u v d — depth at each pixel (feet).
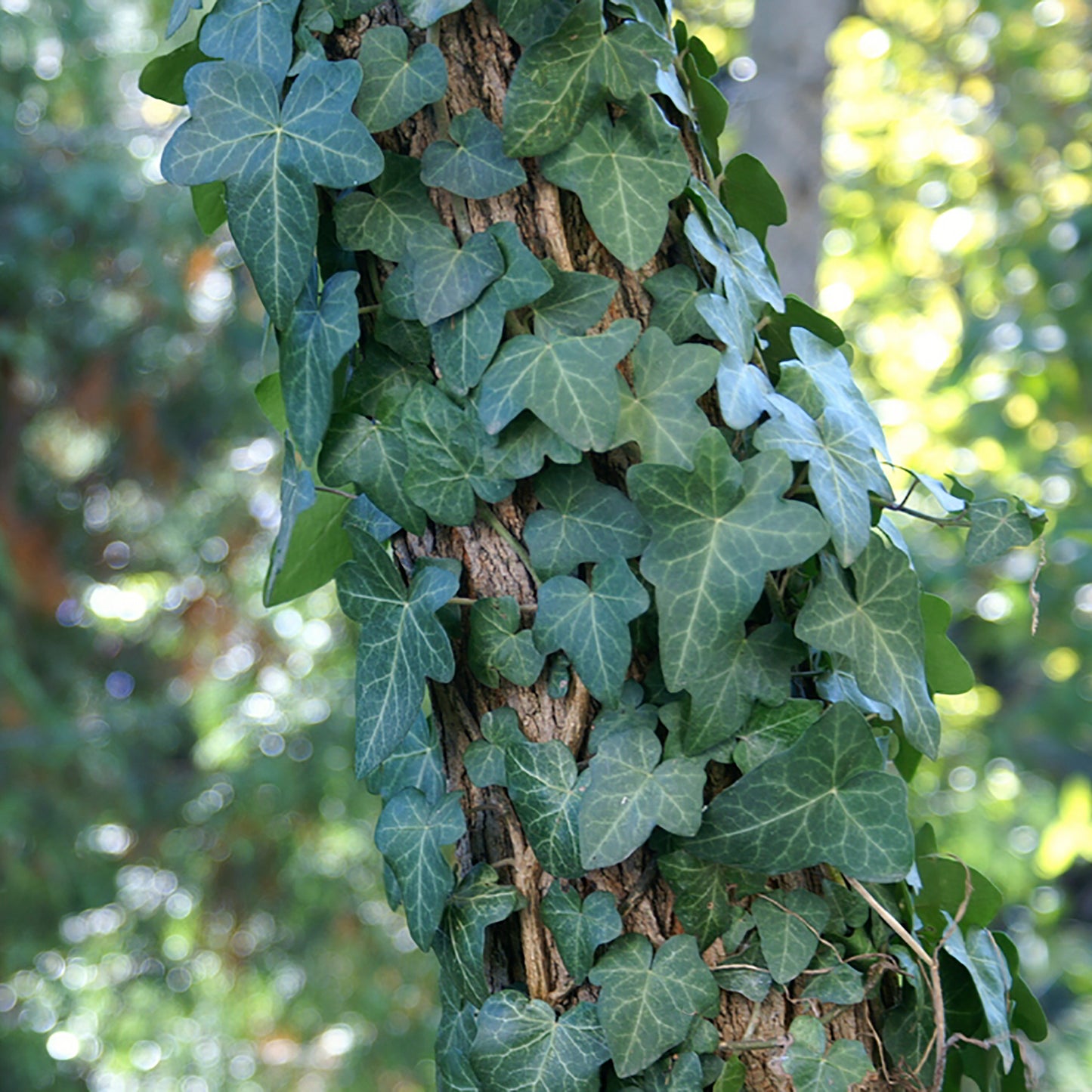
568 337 3.75
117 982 15.98
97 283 14.58
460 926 3.82
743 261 3.88
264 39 3.79
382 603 3.82
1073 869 22.40
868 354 17.56
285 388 3.79
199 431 15.74
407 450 3.82
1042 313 15.23
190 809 15.11
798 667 3.83
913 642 3.77
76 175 13.65
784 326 3.96
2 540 14.33
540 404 3.73
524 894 3.82
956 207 16.80
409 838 3.84
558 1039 3.77
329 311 3.76
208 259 14.24
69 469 18.16
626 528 3.77
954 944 3.97
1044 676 17.35
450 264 3.76
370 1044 14.98
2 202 14.10
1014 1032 4.14
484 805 3.84
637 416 3.74
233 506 16.55
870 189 16.71
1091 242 15.25
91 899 14.51
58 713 14.60
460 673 3.84
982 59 16.42
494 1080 3.77
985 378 15.61
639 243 3.76
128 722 15.06
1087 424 15.24
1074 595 14.88
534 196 3.79
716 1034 3.77
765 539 3.69
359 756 3.80
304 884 15.03
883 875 3.72
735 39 14.98
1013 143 16.14
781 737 3.74
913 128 16.72
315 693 15.07
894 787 3.72
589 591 3.76
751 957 3.78
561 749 3.78
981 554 3.82
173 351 15.34
